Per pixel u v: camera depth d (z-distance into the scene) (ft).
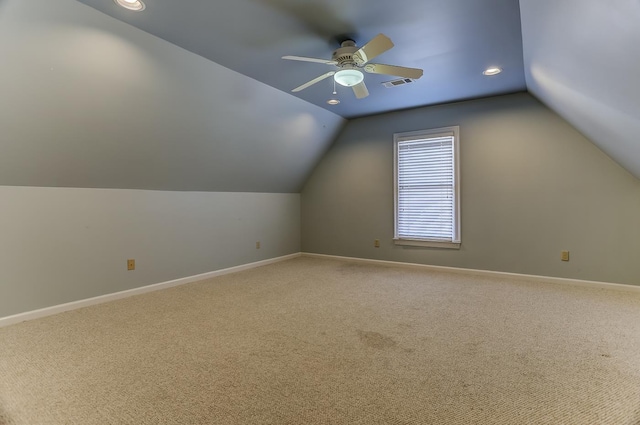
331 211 17.69
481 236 13.57
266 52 9.20
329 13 7.31
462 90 12.34
